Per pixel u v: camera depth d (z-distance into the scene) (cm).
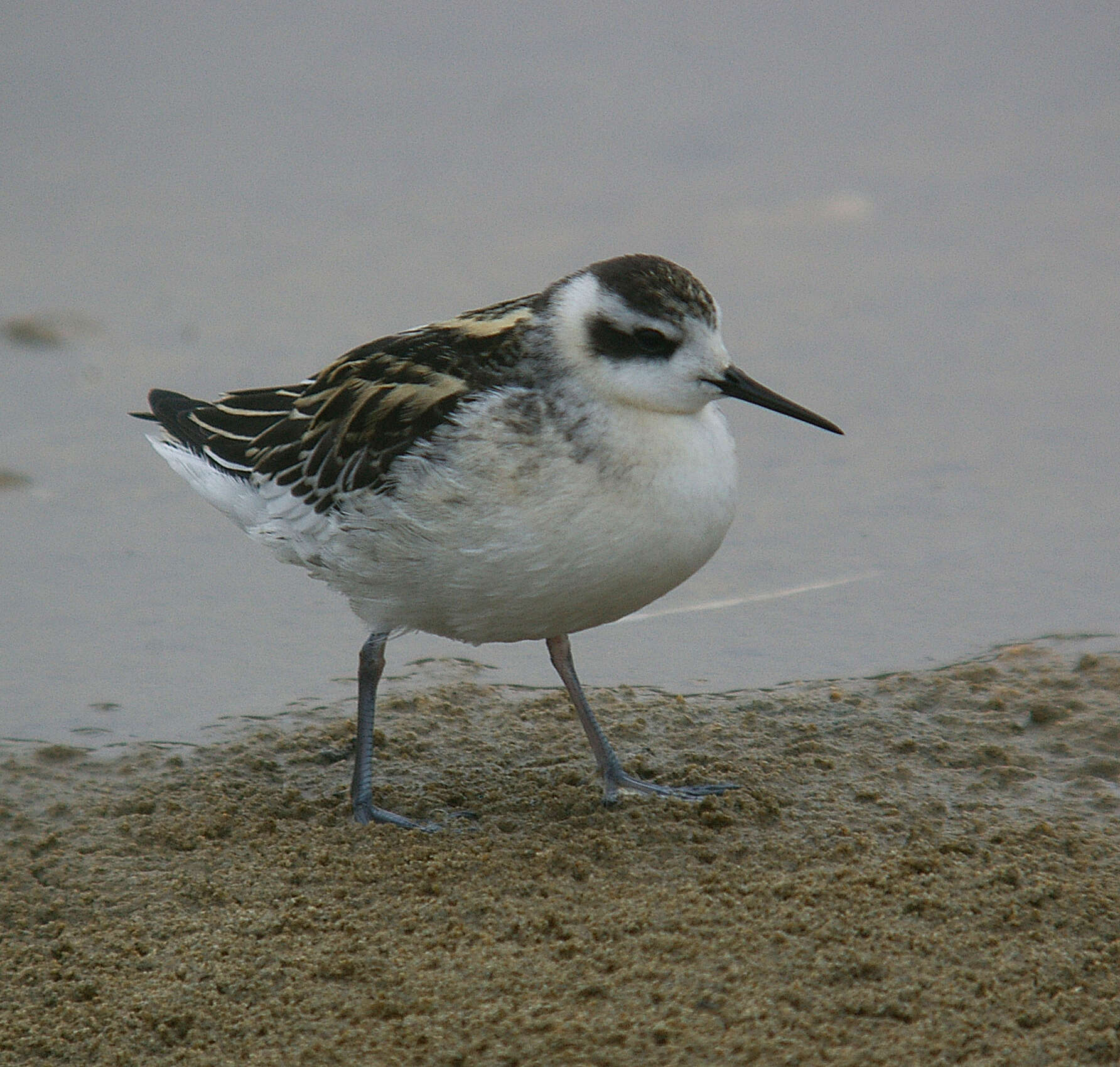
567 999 854
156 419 1251
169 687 1285
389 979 880
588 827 1055
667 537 1009
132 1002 882
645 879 981
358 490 1040
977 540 1477
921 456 1619
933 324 1859
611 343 1001
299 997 874
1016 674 1261
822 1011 839
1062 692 1228
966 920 921
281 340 1825
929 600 1388
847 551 1475
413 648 1368
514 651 1359
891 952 887
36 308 1884
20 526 1525
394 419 1031
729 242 2048
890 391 1733
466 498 996
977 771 1128
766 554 1477
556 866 1000
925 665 1291
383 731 1215
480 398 1014
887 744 1168
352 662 1336
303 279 1975
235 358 1788
